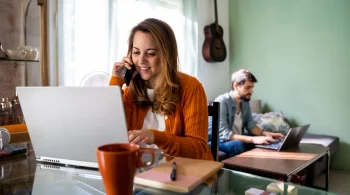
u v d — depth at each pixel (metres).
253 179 0.82
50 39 1.95
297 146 2.16
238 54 3.83
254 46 3.69
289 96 3.46
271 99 3.60
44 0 1.78
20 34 1.71
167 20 2.85
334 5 3.11
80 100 0.73
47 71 1.83
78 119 0.76
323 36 3.19
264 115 3.24
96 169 0.82
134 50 1.13
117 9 2.36
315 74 3.27
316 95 3.28
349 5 3.02
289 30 3.41
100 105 0.72
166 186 0.66
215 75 3.66
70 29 2.04
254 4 3.65
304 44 3.32
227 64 3.87
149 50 1.09
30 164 0.89
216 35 3.47
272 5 3.52
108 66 2.27
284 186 0.79
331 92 3.18
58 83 2.00
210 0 3.57
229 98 2.61
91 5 2.18
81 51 2.13
